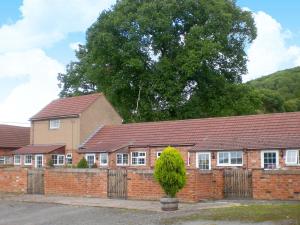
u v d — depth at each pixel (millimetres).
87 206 24406
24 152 51719
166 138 41531
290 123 36094
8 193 32719
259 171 25047
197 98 59094
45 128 52594
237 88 59562
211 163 36469
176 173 21578
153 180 25828
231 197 25844
